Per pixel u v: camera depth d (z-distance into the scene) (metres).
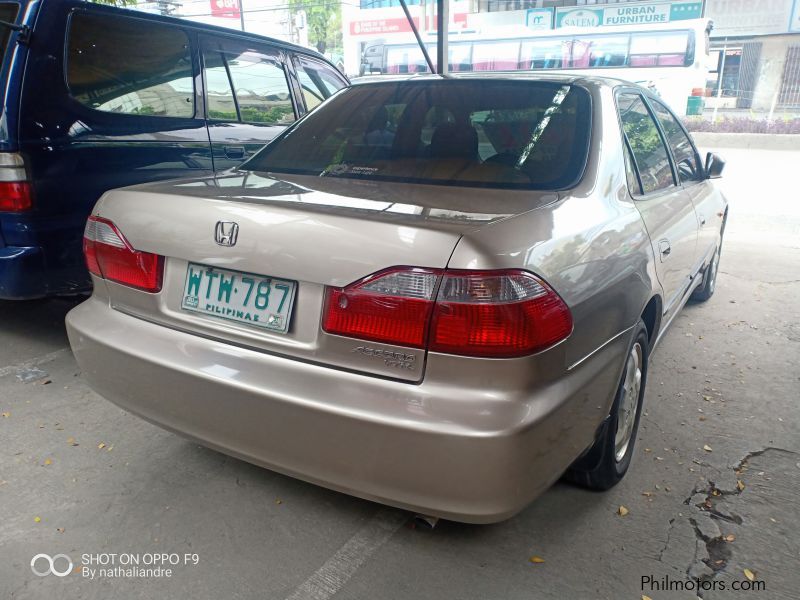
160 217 2.06
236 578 2.02
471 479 1.65
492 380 1.65
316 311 1.80
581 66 18.80
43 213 3.28
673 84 18.05
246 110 4.68
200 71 4.27
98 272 2.27
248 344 1.92
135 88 3.78
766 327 4.41
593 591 1.99
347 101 2.85
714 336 4.22
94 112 3.51
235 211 1.91
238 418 1.90
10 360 3.54
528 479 1.72
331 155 2.57
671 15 19.25
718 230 4.49
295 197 1.98
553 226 1.88
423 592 1.97
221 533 2.21
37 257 3.29
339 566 2.08
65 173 3.35
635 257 2.28
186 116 4.13
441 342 1.65
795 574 2.08
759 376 3.61
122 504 2.35
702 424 3.05
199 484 2.48
